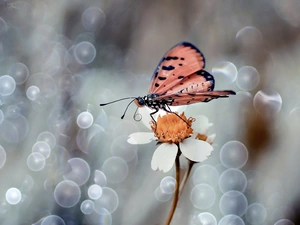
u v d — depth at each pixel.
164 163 0.23
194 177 0.28
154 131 0.23
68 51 0.32
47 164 0.28
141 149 0.29
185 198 0.28
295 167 0.28
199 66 0.25
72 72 0.31
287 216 0.27
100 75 0.32
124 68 0.32
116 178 0.28
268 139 0.29
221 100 0.31
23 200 0.27
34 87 0.30
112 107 0.30
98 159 0.29
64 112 0.30
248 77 0.32
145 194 0.28
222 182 0.28
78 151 0.29
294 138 0.29
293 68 0.32
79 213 0.27
